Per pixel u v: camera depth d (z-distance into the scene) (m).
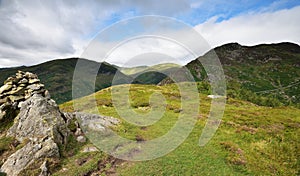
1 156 21.08
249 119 38.22
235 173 20.12
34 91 27.55
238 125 33.22
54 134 22.53
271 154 24.88
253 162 22.19
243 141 27.44
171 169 20.22
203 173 19.88
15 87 27.73
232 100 65.06
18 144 22.17
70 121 26.83
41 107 24.67
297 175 21.23
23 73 29.50
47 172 19.09
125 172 19.75
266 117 41.62
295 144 27.94
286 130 33.88
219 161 21.84
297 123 38.50
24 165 19.41
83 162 21.03
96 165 20.52
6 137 23.20
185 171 20.06
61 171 19.50
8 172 19.02
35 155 20.20
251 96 98.44
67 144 23.19
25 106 25.41
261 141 28.03
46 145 21.06
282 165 22.86
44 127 22.89
